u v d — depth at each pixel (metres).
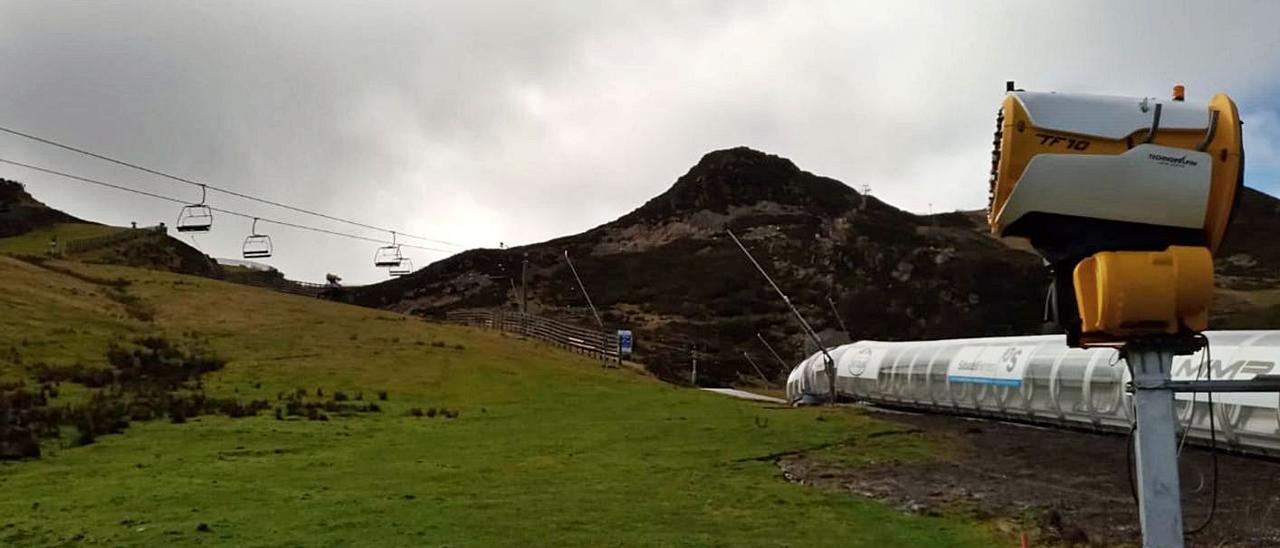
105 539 9.55
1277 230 118.38
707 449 17.91
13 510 11.13
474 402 28.28
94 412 21.02
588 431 20.83
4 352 29.06
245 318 44.50
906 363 28.28
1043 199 4.77
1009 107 4.82
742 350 81.31
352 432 20.17
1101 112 4.73
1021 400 22.56
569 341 53.97
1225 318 73.19
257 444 17.80
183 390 27.38
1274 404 14.72
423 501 11.82
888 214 140.38
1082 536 10.07
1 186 118.69
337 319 47.16
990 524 10.92
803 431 20.78
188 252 108.12
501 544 9.34
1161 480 4.58
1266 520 11.01
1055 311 5.11
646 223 171.12
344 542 9.37
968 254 104.69
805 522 10.79
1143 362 4.69
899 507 12.11
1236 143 4.70
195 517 10.66
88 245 99.75
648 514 11.12
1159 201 4.68
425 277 135.00
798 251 125.75
